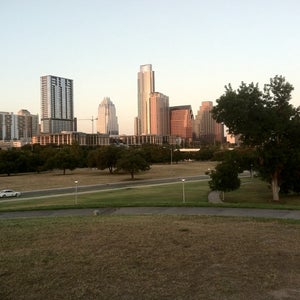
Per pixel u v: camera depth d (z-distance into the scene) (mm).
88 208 25094
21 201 47469
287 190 47656
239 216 19422
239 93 43250
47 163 107062
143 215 20516
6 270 10414
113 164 106750
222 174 46938
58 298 8406
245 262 10898
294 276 9648
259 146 45438
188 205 23891
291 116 44062
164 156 151625
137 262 11000
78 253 12102
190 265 10656
